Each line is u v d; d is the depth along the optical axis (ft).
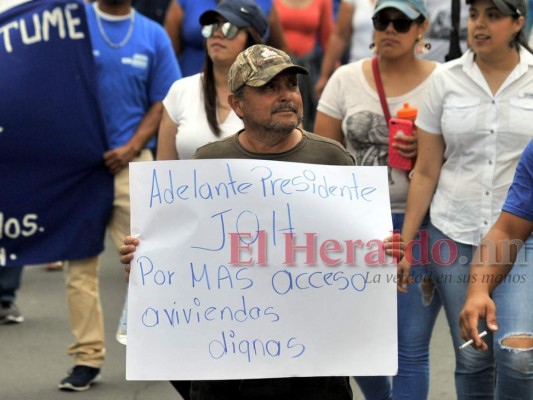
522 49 23.50
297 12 47.39
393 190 25.45
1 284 36.73
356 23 51.13
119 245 31.35
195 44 38.32
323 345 18.22
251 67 18.08
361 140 25.81
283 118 18.25
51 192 30.48
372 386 24.71
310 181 18.42
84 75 30.32
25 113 30.07
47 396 30.07
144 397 30.07
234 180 18.35
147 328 18.29
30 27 30.04
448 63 24.17
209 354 18.22
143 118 31.86
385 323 18.25
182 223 18.40
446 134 24.00
